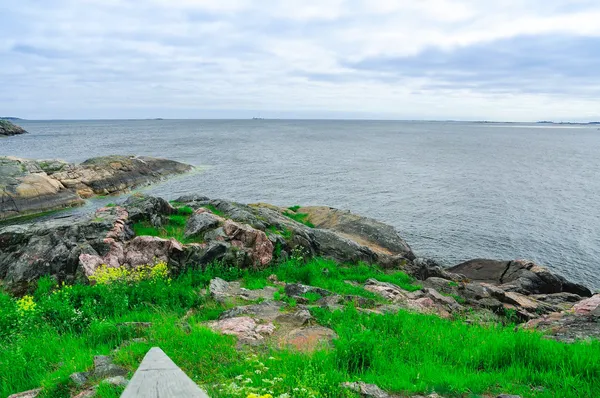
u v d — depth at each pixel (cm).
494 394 636
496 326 1121
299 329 979
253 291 1373
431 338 921
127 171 5166
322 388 589
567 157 9706
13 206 3825
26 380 730
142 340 853
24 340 910
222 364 719
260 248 1730
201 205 2273
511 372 712
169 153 8938
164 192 4888
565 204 4462
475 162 8394
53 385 646
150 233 1800
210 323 1008
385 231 2673
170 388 226
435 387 650
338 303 1255
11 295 1365
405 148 11969
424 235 3409
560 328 1128
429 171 6919
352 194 4928
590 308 1553
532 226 3641
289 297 1297
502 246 3161
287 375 629
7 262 1519
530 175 6575
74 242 1570
